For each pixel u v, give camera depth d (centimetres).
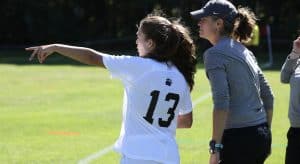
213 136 1795
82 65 9825
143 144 1582
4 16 13762
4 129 4431
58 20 13762
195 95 6294
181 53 1666
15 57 11394
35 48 1577
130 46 13725
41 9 13712
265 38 13088
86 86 7069
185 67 1672
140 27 1648
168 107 1620
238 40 1920
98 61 1591
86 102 5841
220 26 1858
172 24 1652
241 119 1841
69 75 8231
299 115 2144
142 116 1602
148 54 1644
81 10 14062
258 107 1873
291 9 13475
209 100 5934
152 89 1602
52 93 6469
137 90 1598
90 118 4934
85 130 4422
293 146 2172
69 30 13800
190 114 1722
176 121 1655
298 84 2139
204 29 1878
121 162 1591
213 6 1853
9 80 7594
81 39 13838
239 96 1845
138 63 1597
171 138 1623
